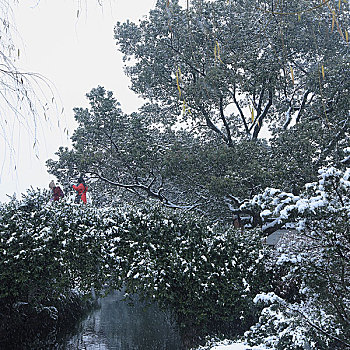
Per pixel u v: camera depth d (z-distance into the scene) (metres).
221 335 7.80
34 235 7.84
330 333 5.13
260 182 11.64
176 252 8.18
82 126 15.63
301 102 15.53
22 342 8.80
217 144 15.15
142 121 15.21
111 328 10.75
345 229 5.06
